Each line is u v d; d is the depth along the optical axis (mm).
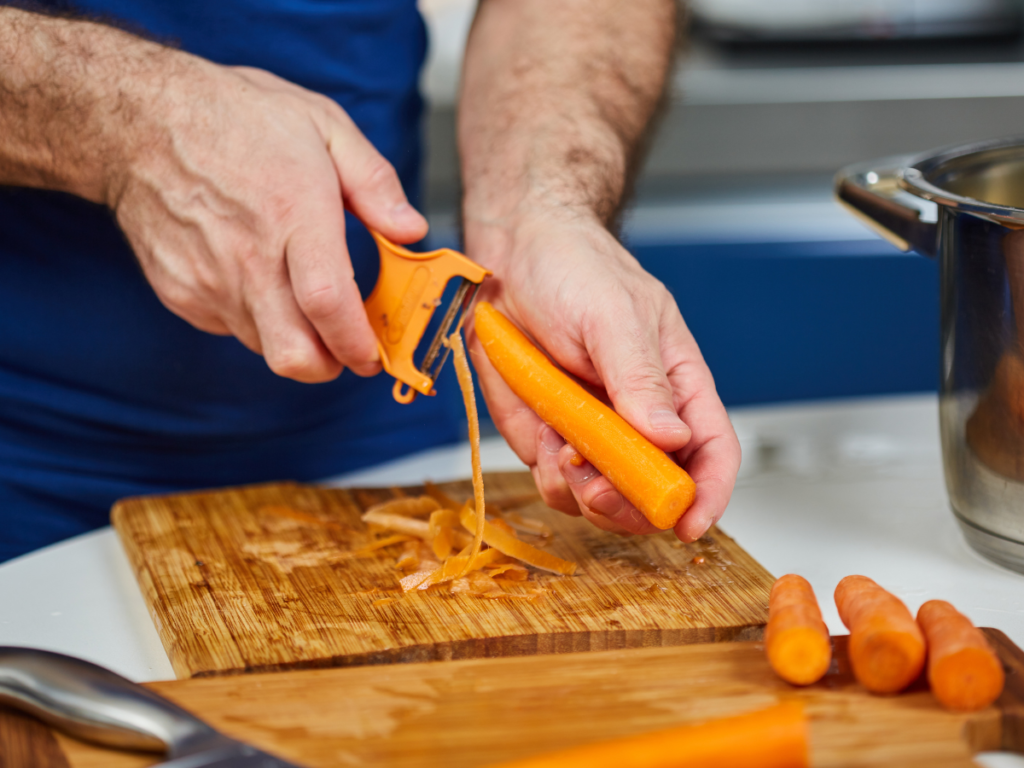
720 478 743
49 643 746
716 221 2072
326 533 906
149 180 832
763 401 2107
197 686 628
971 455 783
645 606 749
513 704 607
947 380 797
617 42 1184
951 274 767
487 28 1219
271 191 795
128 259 1061
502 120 1102
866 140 2104
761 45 2217
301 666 674
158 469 1161
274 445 1192
